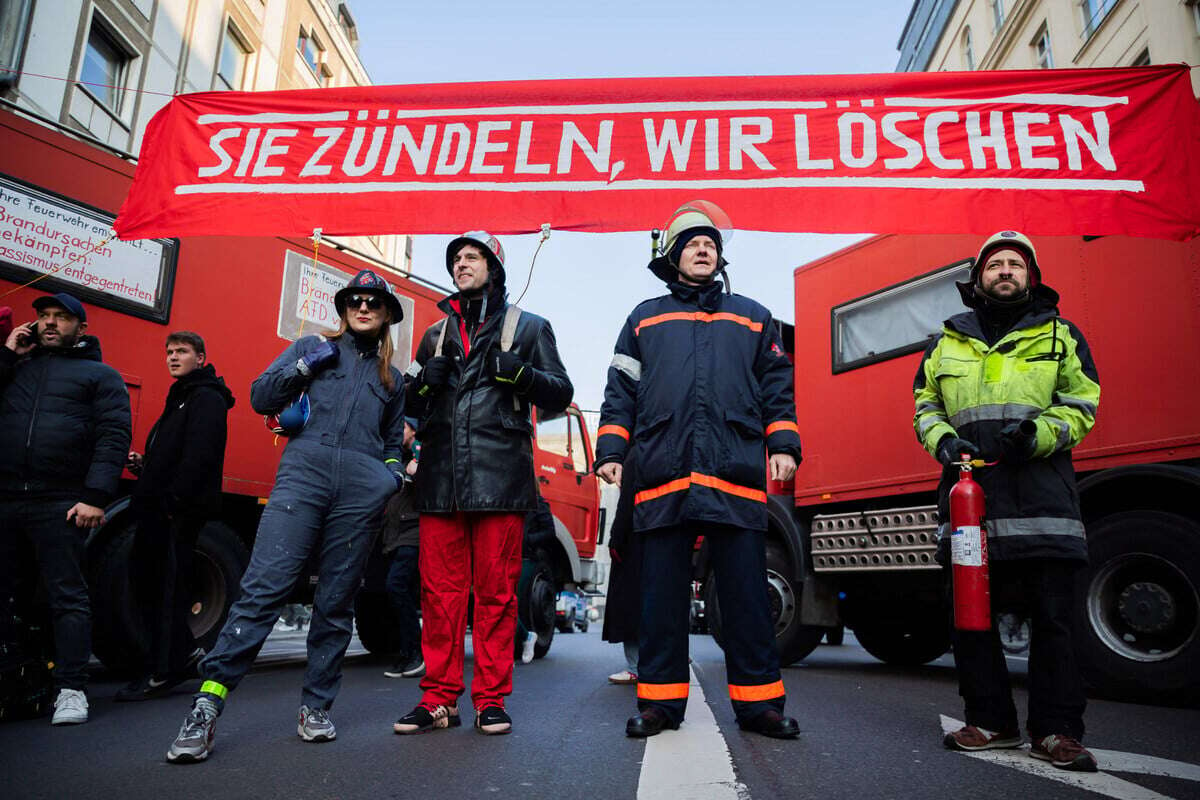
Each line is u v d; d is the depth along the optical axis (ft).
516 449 10.68
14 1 34.50
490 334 10.89
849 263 19.90
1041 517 8.59
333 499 10.13
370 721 11.16
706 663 21.59
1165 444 13.39
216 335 17.29
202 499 13.24
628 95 13.58
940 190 12.71
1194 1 45.75
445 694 10.51
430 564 10.66
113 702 13.00
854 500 18.74
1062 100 12.87
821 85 13.34
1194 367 13.16
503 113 13.74
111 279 15.55
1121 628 13.91
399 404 11.21
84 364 12.00
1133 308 14.07
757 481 10.28
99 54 41.50
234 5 54.24
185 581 13.42
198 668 14.35
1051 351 9.08
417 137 13.75
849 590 19.98
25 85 34.88
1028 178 12.62
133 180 15.15
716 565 10.36
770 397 10.66
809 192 12.90
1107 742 9.91
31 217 14.51
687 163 13.24
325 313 19.76
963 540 8.84
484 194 13.41
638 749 9.10
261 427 18.03
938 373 9.64
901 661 22.56
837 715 12.00
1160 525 13.37
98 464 11.62
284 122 13.96
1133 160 12.56
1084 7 57.16
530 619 21.45
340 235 13.48
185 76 48.26
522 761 8.46
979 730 9.12
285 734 10.11
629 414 10.82
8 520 11.34
